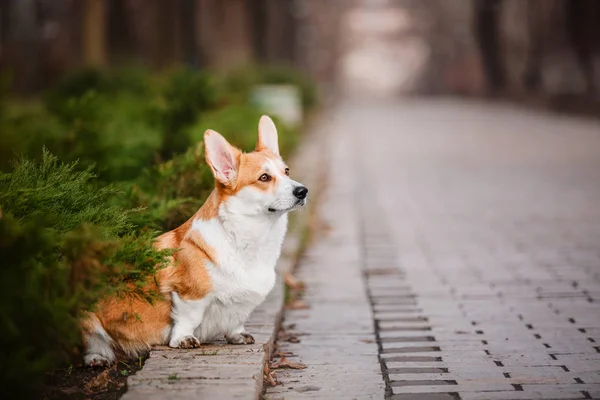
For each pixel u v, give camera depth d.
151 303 6.04
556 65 74.31
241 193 6.25
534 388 6.25
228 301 6.38
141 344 6.46
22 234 4.91
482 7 83.12
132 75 25.67
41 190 6.08
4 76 13.07
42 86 45.16
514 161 24.06
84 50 38.62
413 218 14.73
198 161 8.77
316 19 129.00
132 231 6.45
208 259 6.28
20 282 4.90
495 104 72.06
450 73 131.62
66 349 5.86
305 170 19.75
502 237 12.79
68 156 9.93
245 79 35.88
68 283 5.12
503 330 7.92
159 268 5.91
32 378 4.95
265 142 6.86
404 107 73.69
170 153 13.43
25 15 50.50
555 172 21.05
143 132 12.23
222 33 60.97
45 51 48.50
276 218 6.39
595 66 59.81
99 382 6.07
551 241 12.36
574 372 6.62
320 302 9.19
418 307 8.88
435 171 21.91
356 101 96.50
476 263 11.04
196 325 6.44
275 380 6.56
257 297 6.41
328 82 139.25
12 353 4.95
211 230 6.32
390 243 12.59
